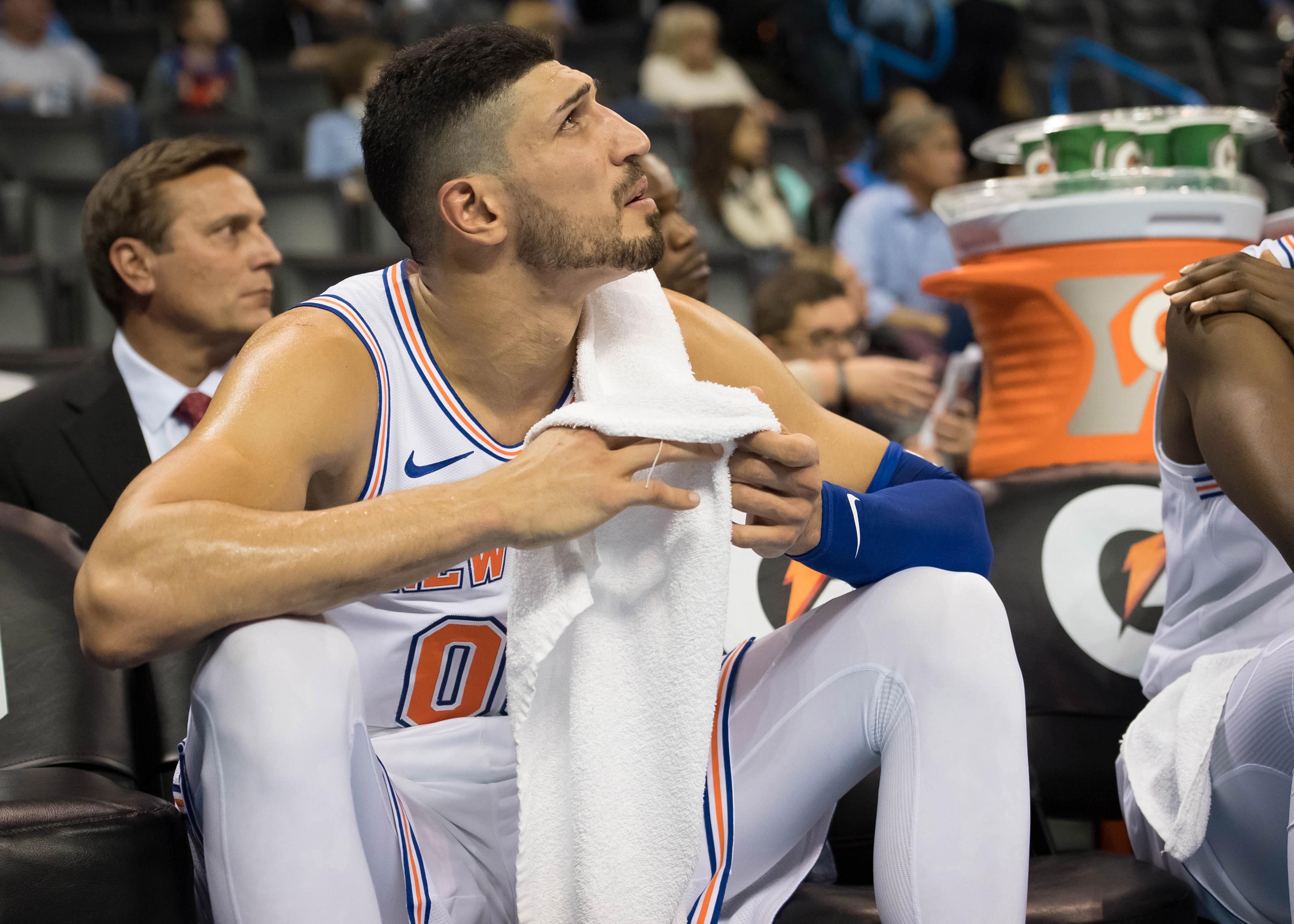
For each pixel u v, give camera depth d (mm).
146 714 1328
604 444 962
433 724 1113
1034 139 1851
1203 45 6660
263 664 881
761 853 1100
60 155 4348
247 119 4801
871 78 6137
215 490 921
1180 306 1169
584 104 1025
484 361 1064
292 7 6309
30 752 1197
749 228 4285
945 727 1005
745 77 6461
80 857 950
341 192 3943
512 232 1013
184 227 1762
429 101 1013
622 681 1001
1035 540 1545
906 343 3662
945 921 991
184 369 1827
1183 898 1177
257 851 880
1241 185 1709
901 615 1024
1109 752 1481
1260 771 1122
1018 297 1688
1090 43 6609
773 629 1481
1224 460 1100
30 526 1341
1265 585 1218
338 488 1053
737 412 978
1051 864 1298
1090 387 1663
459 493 943
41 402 1733
